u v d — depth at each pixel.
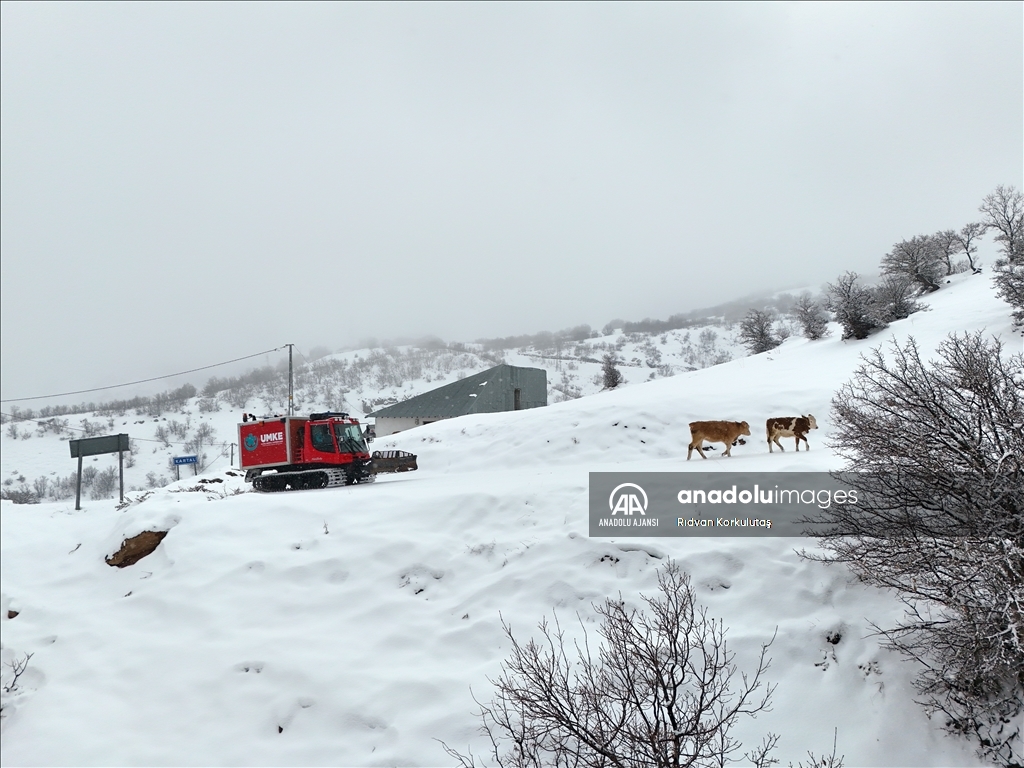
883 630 6.53
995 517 5.60
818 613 6.98
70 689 7.97
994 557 5.29
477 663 7.21
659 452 16.19
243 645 8.02
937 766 5.46
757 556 7.84
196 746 6.95
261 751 6.76
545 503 9.73
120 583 10.05
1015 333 20.95
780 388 19.05
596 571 8.16
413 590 8.60
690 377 28.59
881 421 6.39
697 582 7.71
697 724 4.68
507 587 8.19
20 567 11.33
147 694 7.69
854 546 6.85
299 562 9.29
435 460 18.91
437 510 10.07
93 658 8.42
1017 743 5.37
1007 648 5.31
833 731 5.88
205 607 8.81
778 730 5.91
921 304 29.95
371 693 7.00
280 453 16.52
